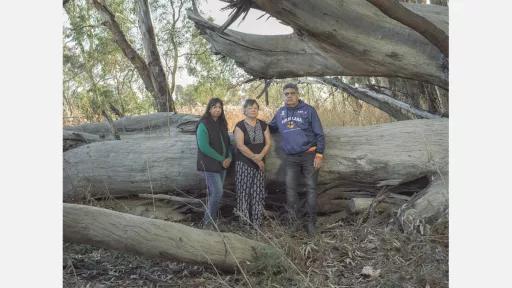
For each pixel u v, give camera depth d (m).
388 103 8.30
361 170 5.62
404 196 5.55
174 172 5.96
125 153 6.13
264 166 5.57
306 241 4.90
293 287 3.96
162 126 7.29
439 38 5.32
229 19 6.07
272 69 7.57
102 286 4.09
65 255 4.61
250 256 4.23
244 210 5.32
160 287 4.09
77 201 6.23
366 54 6.18
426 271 4.02
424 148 5.52
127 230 3.92
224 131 5.42
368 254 4.53
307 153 5.29
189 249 4.04
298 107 5.30
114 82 12.86
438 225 4.72
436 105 8.35
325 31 6.00
